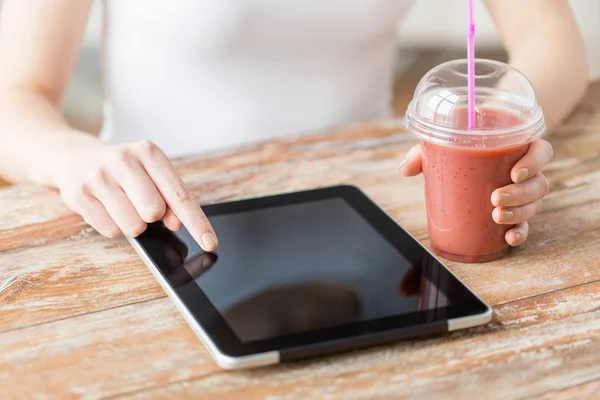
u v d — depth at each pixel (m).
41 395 0.63
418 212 0.94
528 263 0.82
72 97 2.94
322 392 0.63
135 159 0.90
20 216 0.94
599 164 1.05
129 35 1.42
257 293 0.74
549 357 0.68
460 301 0.73
